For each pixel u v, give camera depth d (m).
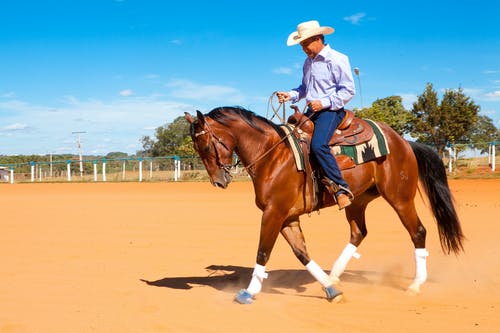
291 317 5.37
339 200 5.98
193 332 4.92
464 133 38.88
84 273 7.70
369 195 6.82
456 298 6.05
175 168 36.34
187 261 8.62
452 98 39.38
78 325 5.15
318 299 6.11
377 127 6.55
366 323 5.11
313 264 6.02
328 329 4.95
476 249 9.16
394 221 12.88
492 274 7.28
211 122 5.96
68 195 24.47
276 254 9.28
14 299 6.19
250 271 7.86
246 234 11.48
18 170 70.69
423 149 6.91
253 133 5.99
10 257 9.02
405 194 6.54
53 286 6.86
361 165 6.32
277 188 5.90
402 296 6.20
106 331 4.95
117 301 6.07
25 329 5.05
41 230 12.40
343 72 6.16
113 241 10.70
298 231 6.20
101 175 43.94
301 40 6.15
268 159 5.95
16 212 16.56
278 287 6.81
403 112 40.81
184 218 14.41
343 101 6.17
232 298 6.20
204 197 21.53
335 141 6.27
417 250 6.50
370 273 7.53
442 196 6.84
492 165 29.86
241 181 31.12
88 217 14.98
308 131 6.23
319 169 6.18
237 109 6.08
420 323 5.07
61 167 67.31
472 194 19.22
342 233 11.31
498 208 14.90
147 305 5.86
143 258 8.90
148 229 12.39
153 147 72.00
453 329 4.87
